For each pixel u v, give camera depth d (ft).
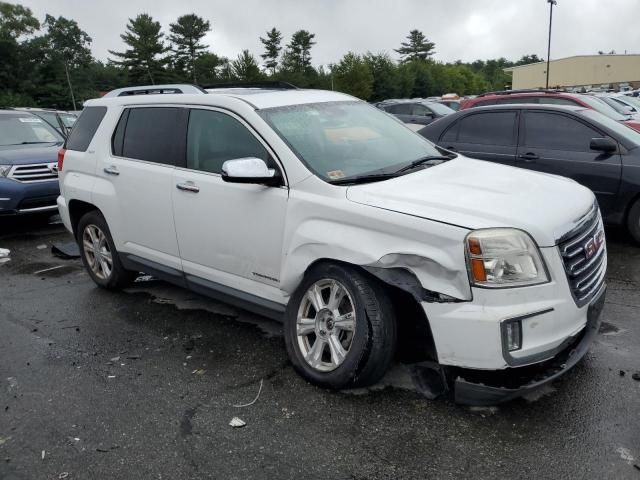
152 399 12.03
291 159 12.55
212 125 14.35
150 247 16.24
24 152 28.53
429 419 10.84
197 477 9.59
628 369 12.37
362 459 9.83
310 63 311.47
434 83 294.87
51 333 15.72
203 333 15.23
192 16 300.20
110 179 17.04
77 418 11.46
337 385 11.66
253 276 13.55
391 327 11.25
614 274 18.86
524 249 10.05
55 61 297.33
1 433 11.08
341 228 11.52
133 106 16.74
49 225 30.19
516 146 24.06
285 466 9.75
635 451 9.73
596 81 254.88
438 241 10.31
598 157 21.95
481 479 9.25
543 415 10.83
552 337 10.24
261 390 12.15
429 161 14.06
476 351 10.09
